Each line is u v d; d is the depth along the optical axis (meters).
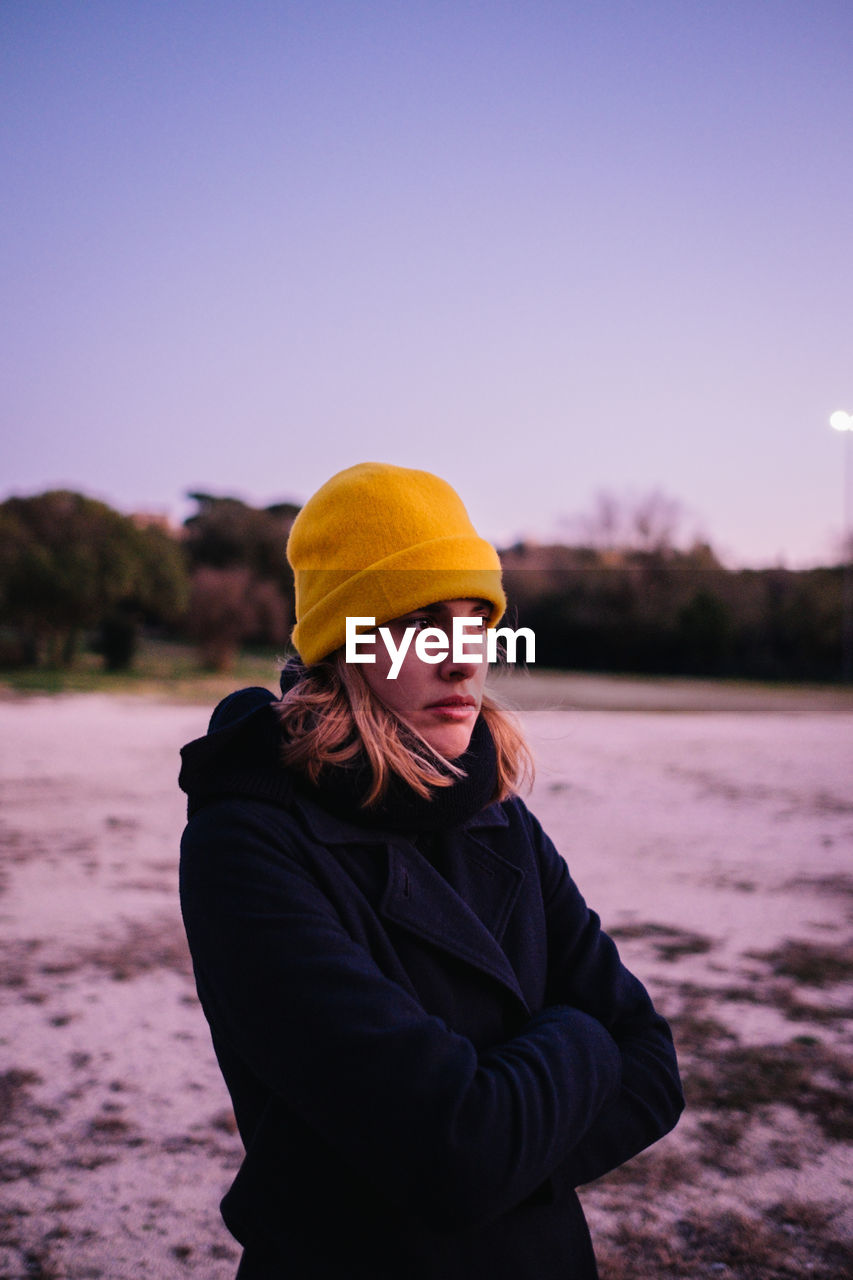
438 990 0.96
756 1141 3.40
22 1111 3.57
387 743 0.96
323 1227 0.88
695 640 41.97
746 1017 4.52
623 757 14.97
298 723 0.99
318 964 0.85
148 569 33.66
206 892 0.92
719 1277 2.63
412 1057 0.81
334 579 1.01
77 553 31.98
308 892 0.91
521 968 1.06
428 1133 0.79
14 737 16.05
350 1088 0.81
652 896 6.75
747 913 6.33
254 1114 0.95
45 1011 4.51
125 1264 2.67
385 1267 0.87
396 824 0.98
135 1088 3.77
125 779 11.91
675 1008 4.63
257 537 48.19
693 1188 3.11
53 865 7.36
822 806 10.73
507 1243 0.92
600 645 43.72
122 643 32.62
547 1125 0.84
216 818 0.95
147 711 21.16
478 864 1.08
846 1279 2.62
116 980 4.92
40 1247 2.74
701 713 23.98
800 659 40.81
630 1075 1.05
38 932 5.69
